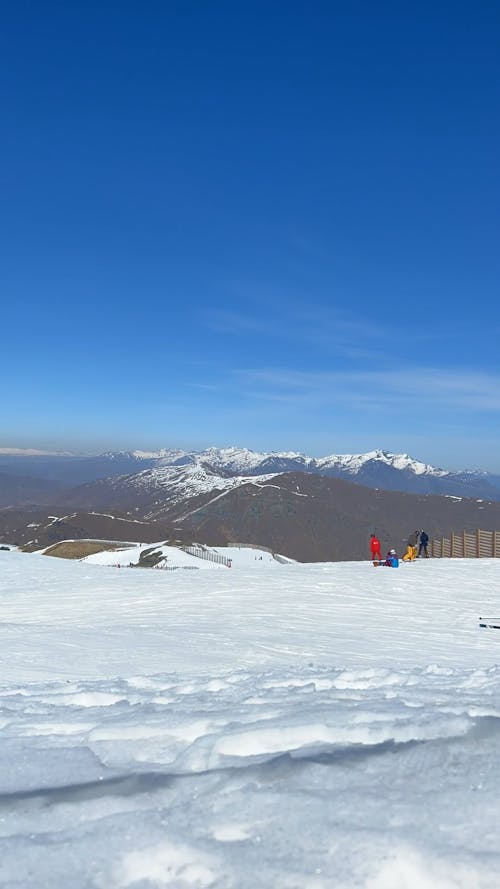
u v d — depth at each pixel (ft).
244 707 16.87
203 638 46.57
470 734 12.44
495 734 12.42
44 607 74.28
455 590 80.23
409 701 17.21
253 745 12.63
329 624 56.65
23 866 7.90
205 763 11.75
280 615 62.03
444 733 12.88
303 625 55.72
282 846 8.18
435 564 107.14
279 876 7.52
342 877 7.47
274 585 85.56
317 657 40.06
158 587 87.76
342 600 72.69
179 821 9.02
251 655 39.60
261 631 51.39
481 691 19.10
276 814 9.06
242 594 78.33
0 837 8.78
